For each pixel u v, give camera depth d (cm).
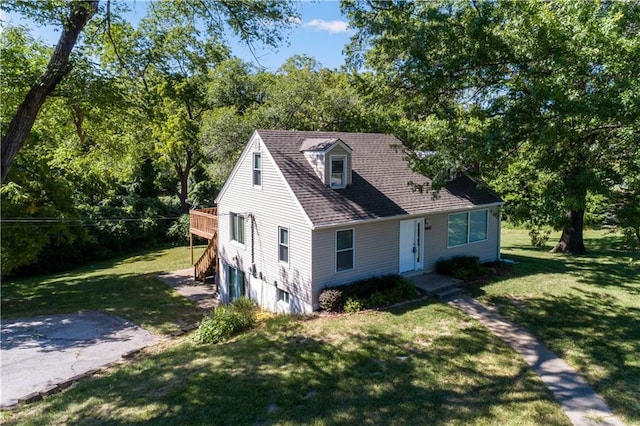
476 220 1823
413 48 1243
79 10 1219
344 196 1496
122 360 1190
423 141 1358
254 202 1689
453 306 1346
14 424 838
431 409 786
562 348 1039
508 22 1123
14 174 1916
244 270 1794
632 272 1720
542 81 1020
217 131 2944
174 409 825
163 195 4216
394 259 1567
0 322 1588
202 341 1255
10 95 1667
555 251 2227
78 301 1891
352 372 937
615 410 776
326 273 1395
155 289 2103
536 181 1424
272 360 1020
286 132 1675
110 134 2245
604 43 955
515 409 782
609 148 1114
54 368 1152
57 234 2069
